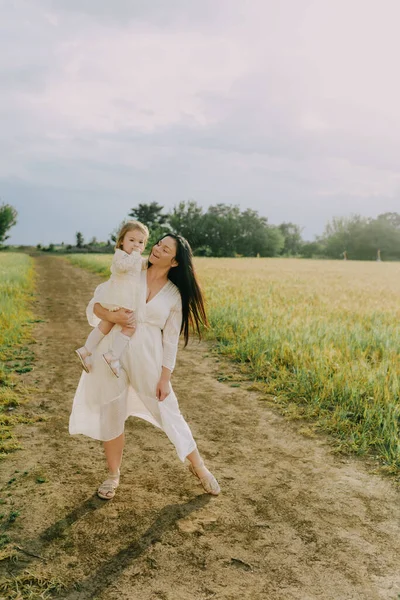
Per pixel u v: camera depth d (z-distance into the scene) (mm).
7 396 5695
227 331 9414
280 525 3312
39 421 5074
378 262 66062
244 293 14312
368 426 4988
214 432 5035
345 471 4184
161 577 2730
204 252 103625
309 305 12562
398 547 3104
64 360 7801
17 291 15305
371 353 7859
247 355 7840
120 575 2734
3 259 37844
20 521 3225
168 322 3508
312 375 6285
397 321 10562
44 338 9539
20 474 3893
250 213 110062
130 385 3605
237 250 108562
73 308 13812
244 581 2727
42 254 76000
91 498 3561
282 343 7711
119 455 3639
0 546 2945
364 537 3205
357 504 3635
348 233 112688
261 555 2969
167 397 3502
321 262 63031
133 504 3504
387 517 3467
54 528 3160
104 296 3295
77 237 91625
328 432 5012
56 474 3918
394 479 4031
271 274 27062
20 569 2748
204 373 7293
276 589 2672
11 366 7277
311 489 3852
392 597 2633
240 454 4500
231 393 6352
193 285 3496
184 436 3484
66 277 24781
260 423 5297
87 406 3564
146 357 3402
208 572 2789
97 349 3445
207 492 3695
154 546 3008
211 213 108688
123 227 3381
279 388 6379
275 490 3818
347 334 8508
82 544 3002
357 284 21750
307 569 2850
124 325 3346
